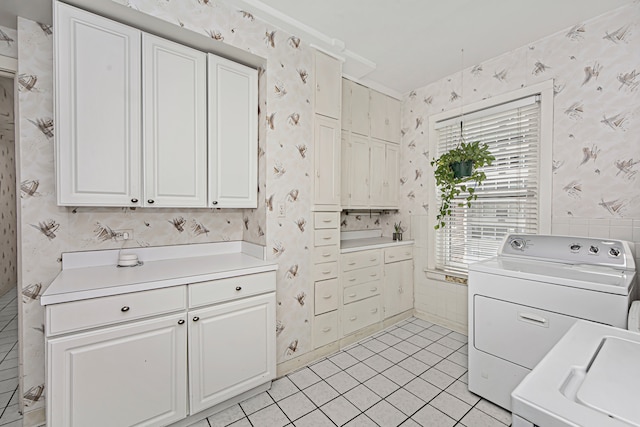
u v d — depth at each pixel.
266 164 1.99
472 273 1.82
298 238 2.17
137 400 1.40
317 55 2.26
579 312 1.40
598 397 0.58
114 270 1.65
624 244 1.64
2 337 2.58
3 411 1.63
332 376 2.05
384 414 1.66
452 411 1.68
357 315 2.61
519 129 2.39
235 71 1.95
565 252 1.80
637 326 1.13
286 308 2.11
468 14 1.93
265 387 1.89
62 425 1.23
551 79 2.17
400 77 2.88
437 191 2.99
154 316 1.45
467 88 2.71
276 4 1.84
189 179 1.79
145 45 1.62
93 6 1.47
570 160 2.09
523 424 0.58
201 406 1.58
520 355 1.60
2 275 3.89
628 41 1.84
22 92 1.54
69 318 1.24
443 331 2.82
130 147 1.59
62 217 1.65
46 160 1.60
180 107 1.75
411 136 3.22
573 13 1.93
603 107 1.94
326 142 2.34
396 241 3.09
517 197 2.41
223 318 1.66
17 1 1.41
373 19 1.99
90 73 1.47
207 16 1.71
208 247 2.17
